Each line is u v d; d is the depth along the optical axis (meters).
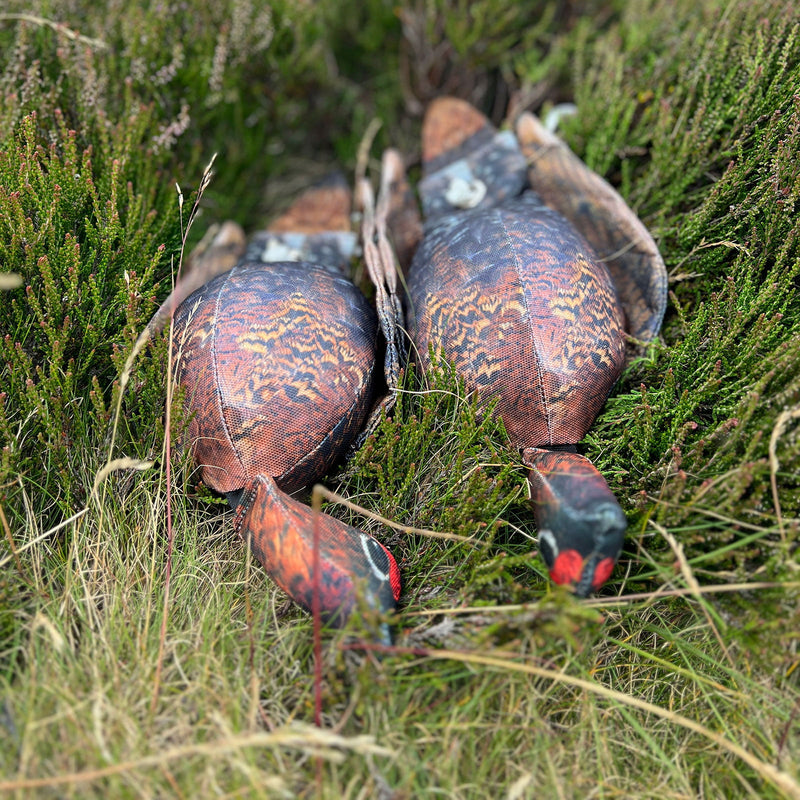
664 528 0.82
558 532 0.79
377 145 1.15
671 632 0.83
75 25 0.98
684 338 0.88
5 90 0.93
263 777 0.77
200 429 0.83
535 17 1.14
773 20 0.94
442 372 0.85
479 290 0.85
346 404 0.84
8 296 0.86
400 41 1.14
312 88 1.13
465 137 1.01
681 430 0.83
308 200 1.04
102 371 0.88
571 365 0.83
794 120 0.87
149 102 0.98
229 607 0.83
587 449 0.86
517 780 0.79
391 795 0.77
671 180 0.95
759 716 0.81
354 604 0.79
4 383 0.85
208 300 0.85
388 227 0.97
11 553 0.83
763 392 0.83
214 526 0.86
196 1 1.00
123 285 0.87
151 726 0.78
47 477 0.85
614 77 1.01
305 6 1.07
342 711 0.79
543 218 0.88
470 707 0.79
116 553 0.84
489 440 0.83
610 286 0.87
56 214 0.87
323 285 0.87
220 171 1.06
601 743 0.80
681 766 0.80
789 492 0.81
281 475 0.83
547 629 0.78
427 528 0.85
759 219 0.89
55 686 0.79
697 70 0.95
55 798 0.76
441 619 0.81
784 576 0.79
